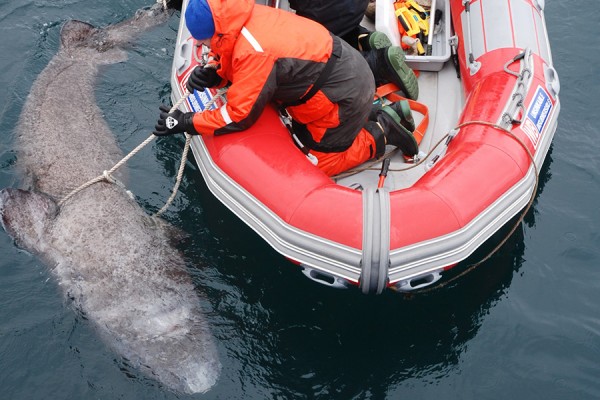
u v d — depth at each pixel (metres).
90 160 5.45
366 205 4.07
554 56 6.34
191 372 4.28
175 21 6.72
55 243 4.93
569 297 4.64
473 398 4.15
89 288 4.70
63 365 4.34
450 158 4.47
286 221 4.16
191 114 4.39
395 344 4.43
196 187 5.30
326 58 4.14
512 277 4.74
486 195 4.27
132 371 4.32
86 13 6.78
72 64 6.23
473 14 5.49
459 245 4.11
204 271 4.78
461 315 4.55
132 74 6.19
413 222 4.04
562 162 5.51
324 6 4.88
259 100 4.09
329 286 4.70
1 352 4.39
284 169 4.32
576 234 4.99
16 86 6.03
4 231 5.04
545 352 4.34
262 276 4.77
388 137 4.85
